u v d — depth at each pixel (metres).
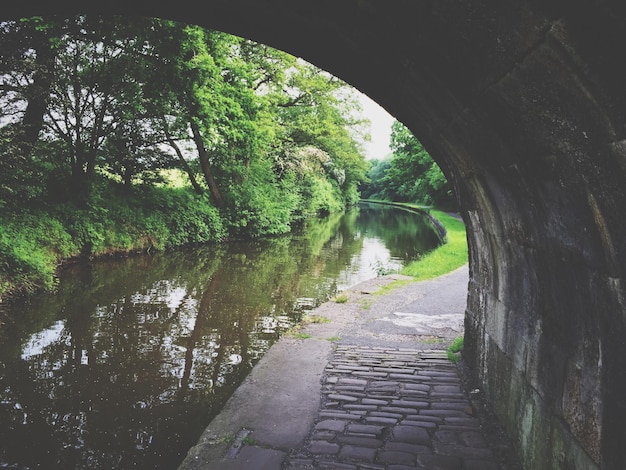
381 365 5.43
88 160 15.30
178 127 17.14
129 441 4.59
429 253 17.55
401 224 34.53
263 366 5.37
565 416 2.74
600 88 1.68
